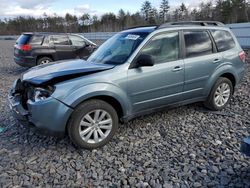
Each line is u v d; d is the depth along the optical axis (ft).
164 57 15.25
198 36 16.87
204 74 16.88
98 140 13.44
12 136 15.05
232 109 18.78
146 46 14.70
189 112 18.19
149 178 11.02
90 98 13.07
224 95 18.58
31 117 12.78
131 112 14.47
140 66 14.20
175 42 15.78
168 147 13.53
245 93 22.22
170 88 15.51
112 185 10.67
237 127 15.84
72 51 37.29
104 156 12.78
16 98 14.19
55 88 12.37
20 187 10.61
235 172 11.32
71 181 10.94
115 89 13.42
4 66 42.70
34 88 13.02
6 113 18.66
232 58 18.28
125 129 15.65
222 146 13.53
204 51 16.97
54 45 35.83
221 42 18.03
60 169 11.76
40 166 12.00
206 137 14.57
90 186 10.62
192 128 15.75
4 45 101.96
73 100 12.40
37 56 34.88
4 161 12.45
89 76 13.03
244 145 10.19
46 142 14.19
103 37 109.81
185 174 11.25
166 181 10.82
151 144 13.89
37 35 35.06
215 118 17.20
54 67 14.79
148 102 14.88
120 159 12.49
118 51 15.39
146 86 14.47
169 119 17.04
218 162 12.09
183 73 15.81
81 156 12.80
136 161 12.30
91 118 13.16
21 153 13.15
